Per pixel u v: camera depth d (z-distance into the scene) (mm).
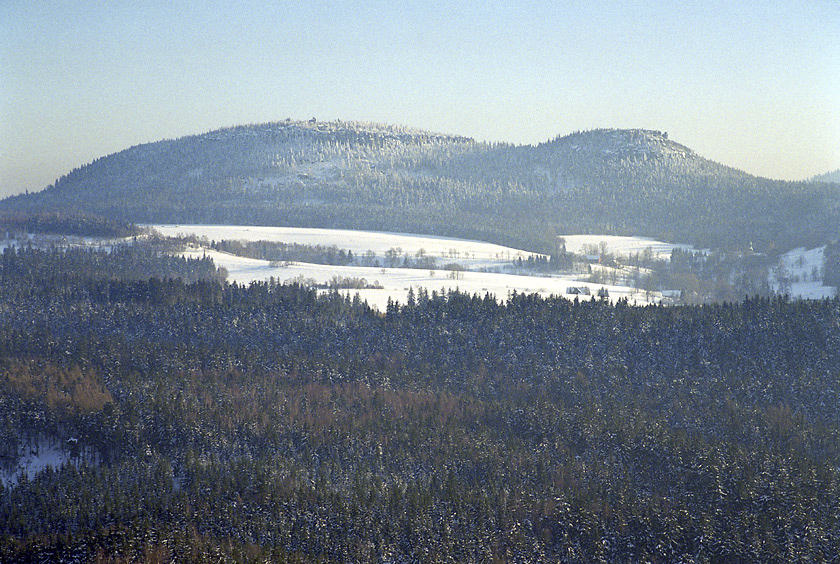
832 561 183750
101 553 189000
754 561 183625
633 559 189375
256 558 182750
